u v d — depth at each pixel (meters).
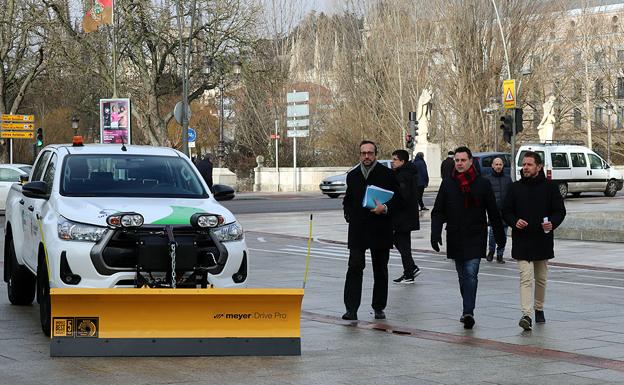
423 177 40.88
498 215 13.38
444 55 73.94
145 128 63.94
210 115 91.44
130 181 13.06
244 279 11.90
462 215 13.30
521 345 11.85
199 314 10.88
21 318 13.84
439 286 18.14
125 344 10.74
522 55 73.56
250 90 74.62
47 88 72.31
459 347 11.68
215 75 60.88
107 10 55.56
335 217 38.44
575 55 93.19
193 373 9.94
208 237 11.68
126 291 10.55
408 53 75.06
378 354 11.17
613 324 13.56
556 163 49.50
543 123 72.56
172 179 13.22
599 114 116.12
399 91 74.88
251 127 76.62
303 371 10.11
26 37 63.56
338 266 21.81
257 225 34.69
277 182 68.00
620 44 99.62
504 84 46.72
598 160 51.50
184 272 11.43
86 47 60.12
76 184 12.89
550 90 92.38
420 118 66.38
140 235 11.42
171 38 59.94
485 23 72.50
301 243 28.05
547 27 75.56
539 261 13.49
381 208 13.56
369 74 77.25
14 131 62.66
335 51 81.12
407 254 18.58
